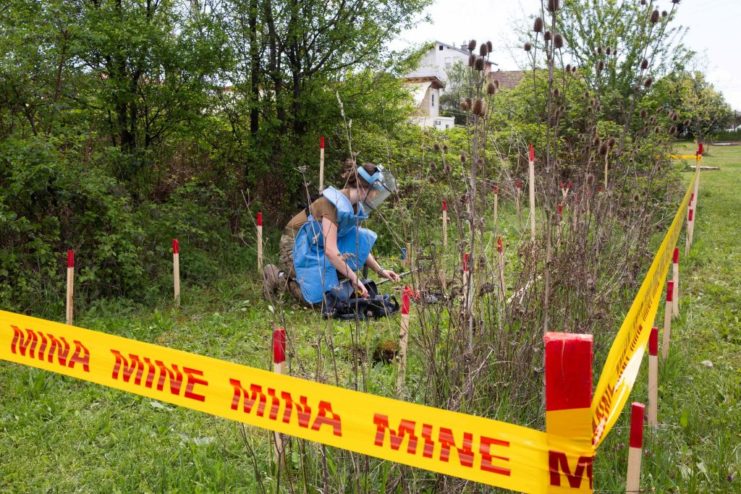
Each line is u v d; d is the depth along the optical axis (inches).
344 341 213.9
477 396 121.1
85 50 279.7
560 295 163.9
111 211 260.2
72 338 116.5
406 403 83.6
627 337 118.3
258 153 372.8
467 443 79.6
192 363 101.6
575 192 185.5
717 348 221.8
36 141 246.4
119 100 320.2
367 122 408.5
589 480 72.5
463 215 130.9
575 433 71.9
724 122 1047.6
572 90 394.6
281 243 276.2
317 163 386.0
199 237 326.0
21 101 262.5
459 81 522.3
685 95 563.2
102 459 147.6
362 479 114.4
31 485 137.3
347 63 398.6
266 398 94.9
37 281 245.6
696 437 157.9
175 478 137.2
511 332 141.1
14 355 125.2
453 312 127.8
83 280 250.4
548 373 71.7
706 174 855.7
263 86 388.8
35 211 257.0
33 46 252.4
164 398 105.2
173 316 251.4
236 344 223.0
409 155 392.5
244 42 367.6
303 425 91.7
